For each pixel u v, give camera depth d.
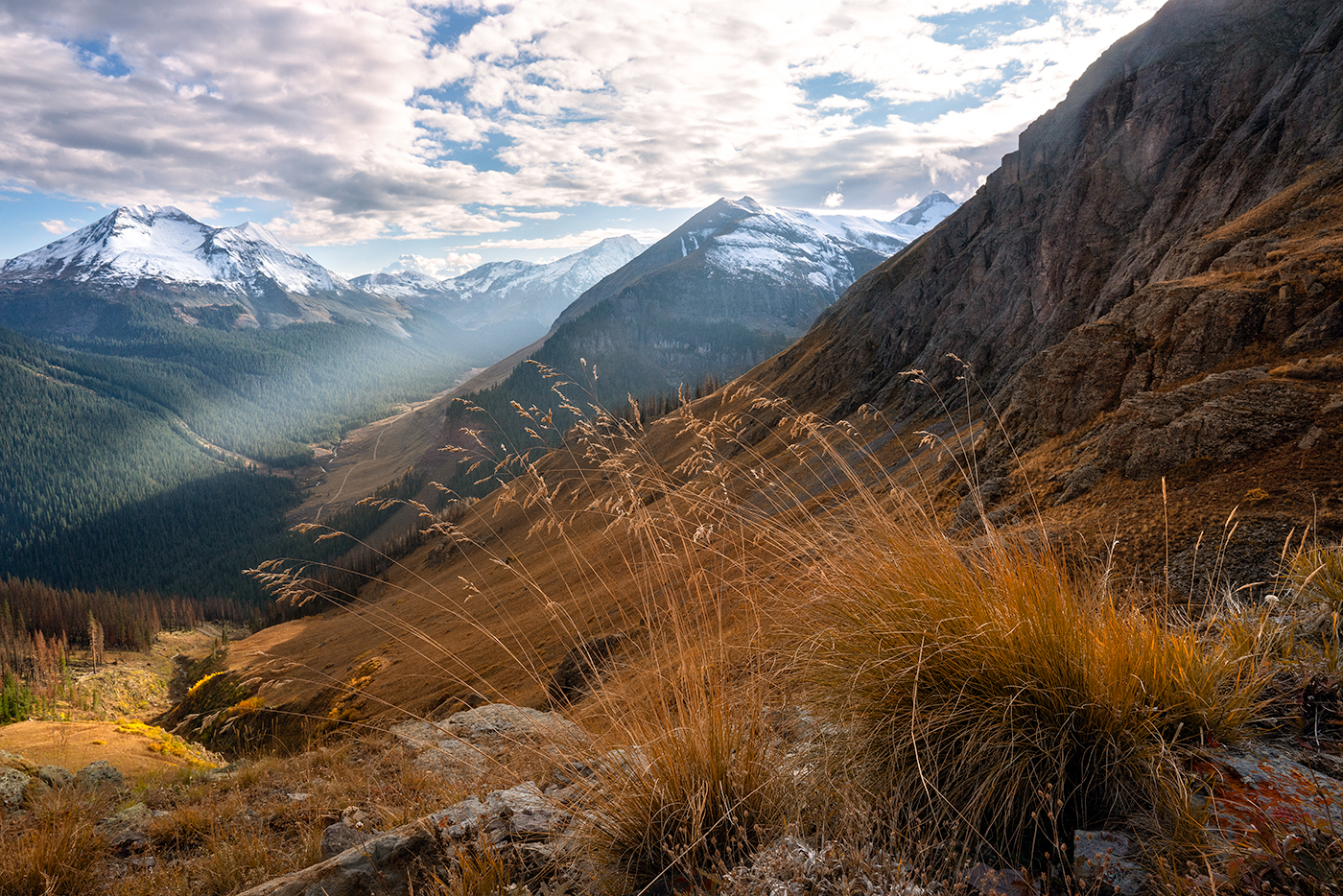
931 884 1.99
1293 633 3.07
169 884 4.68
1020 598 2.72
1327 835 1.74
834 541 3.19
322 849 4.10
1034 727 2.42
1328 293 13.36
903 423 64.44
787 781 2.67
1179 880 1.74
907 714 2.55
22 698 40.00
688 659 2.81
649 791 2.59
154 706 99.06
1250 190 38.06
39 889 4.89
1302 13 51.75
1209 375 12.80
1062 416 16.73
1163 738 2.41
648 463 3.67
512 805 3.27
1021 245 66.06
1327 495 8.23
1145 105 57.22
